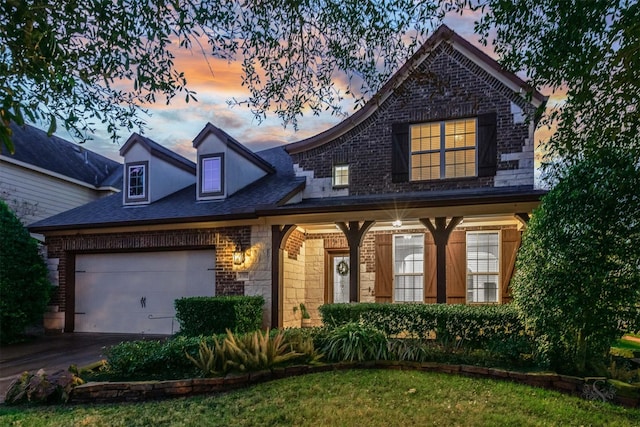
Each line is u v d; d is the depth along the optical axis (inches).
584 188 214.2
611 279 206.8
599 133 168.2
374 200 396.2
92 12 145.7
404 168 419.8
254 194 453.7
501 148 393.1
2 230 404.5
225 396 207.0
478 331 270.4
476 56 400.8
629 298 204.2
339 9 186.4
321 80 209.2
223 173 464.4
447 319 278.7
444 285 352.2
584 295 210.5
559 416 175.6
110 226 442.0
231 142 468.4
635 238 203.6
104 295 463.5
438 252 356.2
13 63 115.5
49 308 463.8
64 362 313.3
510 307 279.3
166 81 179.5
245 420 175.5
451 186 404.5
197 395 215.0
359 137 439.8
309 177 453.7
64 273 466.3
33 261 430.6
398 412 178.9
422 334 287.6
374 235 471.8
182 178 545.3
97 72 153.8
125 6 156.9
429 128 422.9
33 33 113.1
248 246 414.9
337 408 184.2
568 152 186.9
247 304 369.4
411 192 415.8
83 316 466.6
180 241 434.6
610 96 159.6
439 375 230.4
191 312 360.8
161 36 168.1
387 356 255.1
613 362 227.0
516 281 247.9
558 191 223.1
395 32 192.9
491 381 219.8
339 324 301.7
